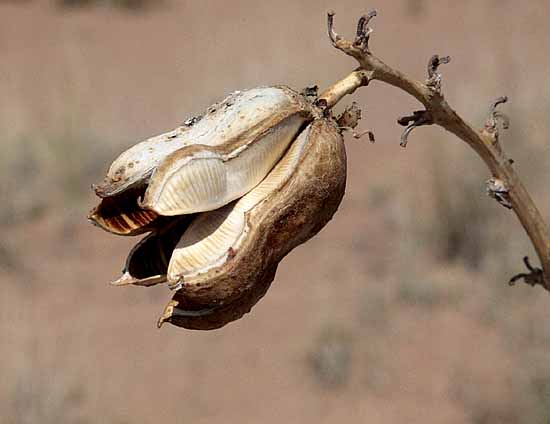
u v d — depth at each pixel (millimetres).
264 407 9359
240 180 3174
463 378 9430
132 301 11195
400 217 12102
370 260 11617
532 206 4055
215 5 26625
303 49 19312
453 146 12523
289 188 3199
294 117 3270
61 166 14383
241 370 9852
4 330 10484
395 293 10766
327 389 9516
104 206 3121
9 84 20422
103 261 12219
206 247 3133
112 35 24531
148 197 2984
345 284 11117
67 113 16078
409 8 23906
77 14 26375
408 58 20719
